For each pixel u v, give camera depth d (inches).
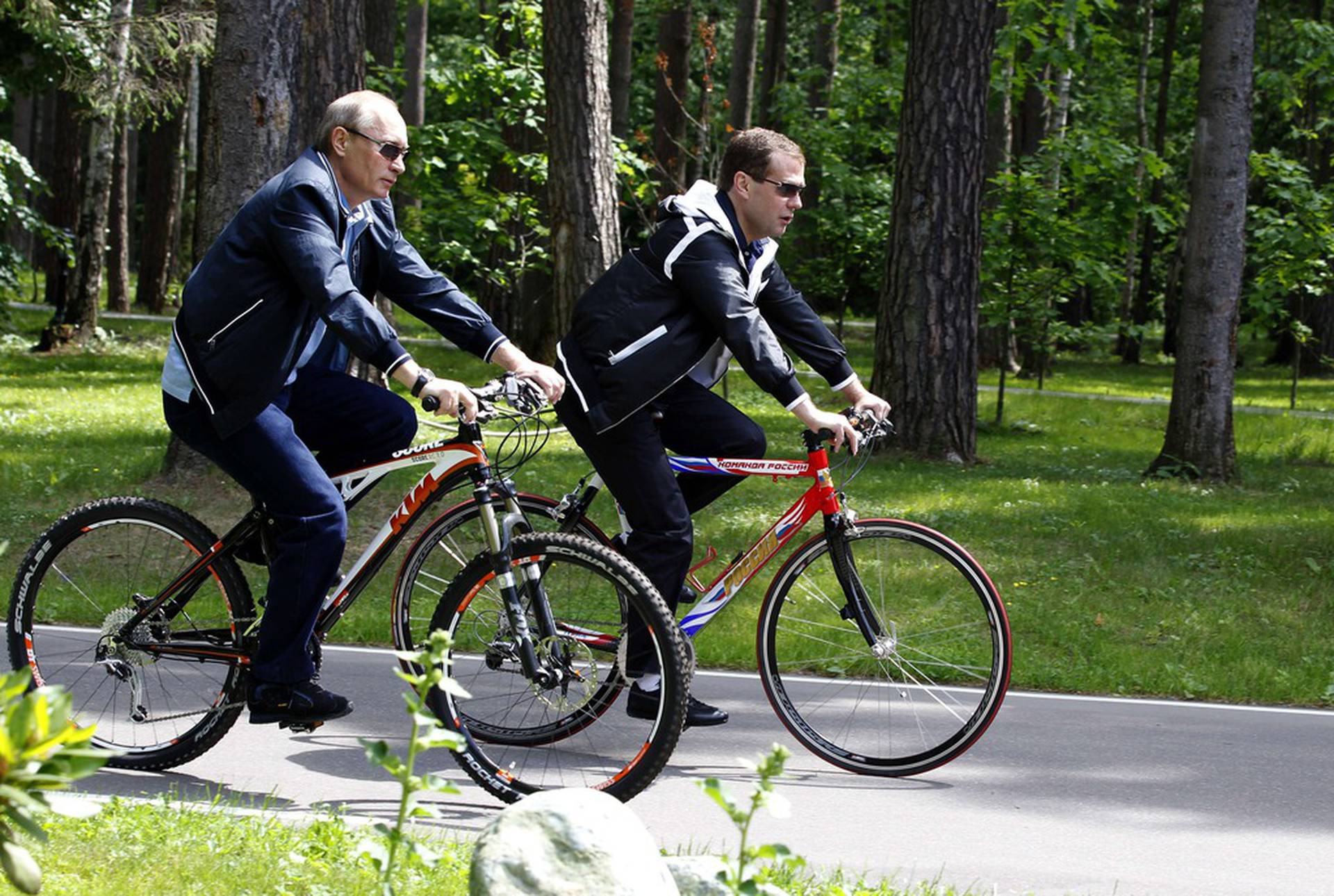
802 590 305.6
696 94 1512.1
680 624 299.7
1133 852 257.1
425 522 470.3
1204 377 822.5
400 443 273.7
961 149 824.3
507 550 264.2
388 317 888.3
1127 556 561.6
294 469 257.1
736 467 296.0
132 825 226.8
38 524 559.5
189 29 1187.9
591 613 266.8
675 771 297.4
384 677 370.3
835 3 1704.0
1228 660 418.6
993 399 1251.2
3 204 1266.0
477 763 271.6
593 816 184.9
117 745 285.3
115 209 1750.7
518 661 267.9
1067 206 1083.9
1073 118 1763.0
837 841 257.3
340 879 210.1
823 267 1174.3
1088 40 1102.4
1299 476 874.8
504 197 1104.2
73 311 1390.3
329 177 254.5
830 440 292.2
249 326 249.9
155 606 280.7
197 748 279.3
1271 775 308.8
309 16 626.5
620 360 281.6
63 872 205.2
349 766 291.0
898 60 1675.7
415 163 1075.3
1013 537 592.7
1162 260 2112.5
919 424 836.6
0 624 400.2
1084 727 346.3
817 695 345.7
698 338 286.7
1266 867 251.6
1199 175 815.1
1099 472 830.5
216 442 258.5
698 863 195.0
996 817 274.8
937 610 305.7
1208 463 823.1
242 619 276.7
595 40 950.4
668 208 288.2
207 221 615.8
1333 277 1112.2
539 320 1237.1
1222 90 807.1
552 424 834.8
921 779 298.7
